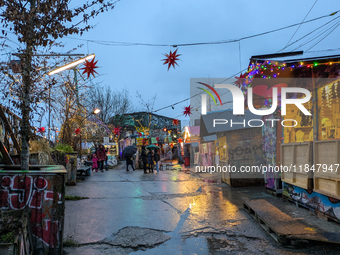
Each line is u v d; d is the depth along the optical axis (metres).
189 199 7.56
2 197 3.32
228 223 5.22
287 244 4.05
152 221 5.31
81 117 11.63
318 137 5.41
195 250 3.96
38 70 4.13
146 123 40.28
